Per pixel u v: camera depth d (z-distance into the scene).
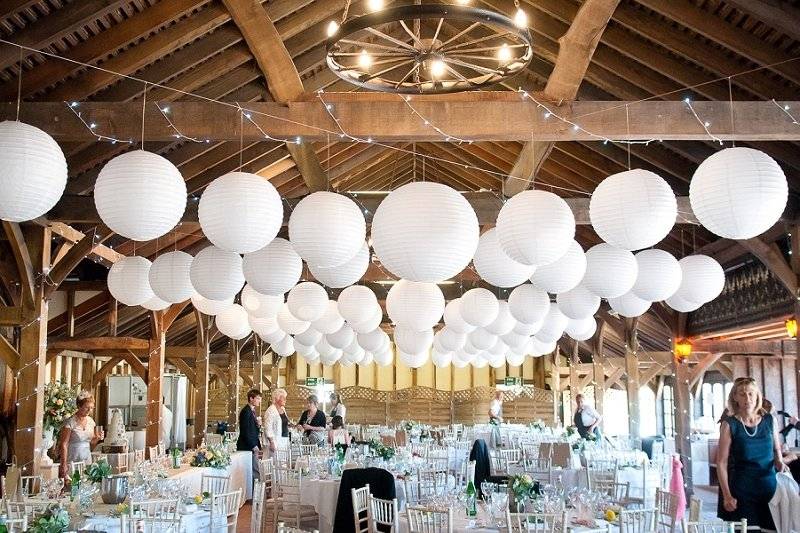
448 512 5.22
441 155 12.23
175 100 7.07
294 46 7.21
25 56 6.08
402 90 5.21
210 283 5.53
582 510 5.73
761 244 8.48
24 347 8.63
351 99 6.44
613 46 7.03
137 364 14.31
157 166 4.09
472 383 23.67
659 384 22.25
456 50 4.71
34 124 6.29
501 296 15.59
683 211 9.00
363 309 7.19
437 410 22.67
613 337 18.78
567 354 21.16
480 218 9.77
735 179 4.20
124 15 6.23
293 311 7.27
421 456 11.15
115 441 12.59
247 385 22.05
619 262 5.57
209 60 7.01
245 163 9.27
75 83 6.54
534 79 8.39
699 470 14.98
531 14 7.07
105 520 5.32
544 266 5.42
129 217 4.05
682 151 8.00
